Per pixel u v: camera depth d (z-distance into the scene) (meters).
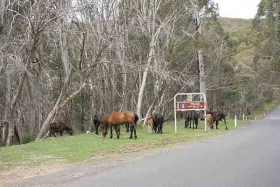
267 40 50.88
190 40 36.09
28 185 9.66
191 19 36.88
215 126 32.50
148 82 37.75
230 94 63.75
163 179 9.55
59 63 30.98
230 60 59.22
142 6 31.89
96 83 33.75
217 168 10.90
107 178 10.02
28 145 18.34
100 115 24.61
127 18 29.23
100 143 18.72
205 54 42.41
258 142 17.67
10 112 24.53
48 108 34.69
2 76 28.12
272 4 42.34
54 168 12.27
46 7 21.38
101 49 25.94
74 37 28.20
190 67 43.44
